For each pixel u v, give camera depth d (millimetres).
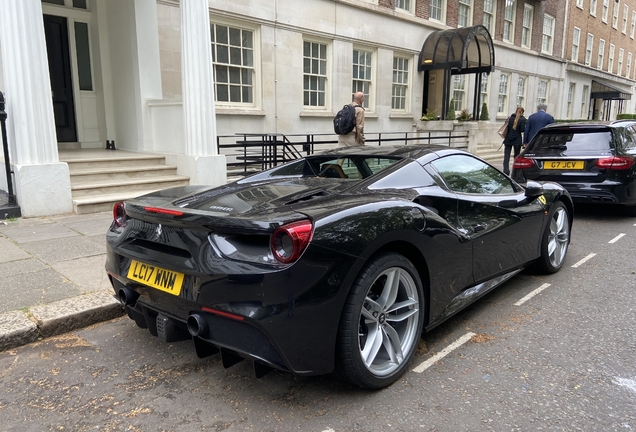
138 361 3207
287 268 2334
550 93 24922
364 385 2711
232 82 11266
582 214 8242
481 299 4285
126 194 7496
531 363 3121
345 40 13453
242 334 2424
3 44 6387
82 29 9852
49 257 4996
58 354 3301
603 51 30766
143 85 9352
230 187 3604
